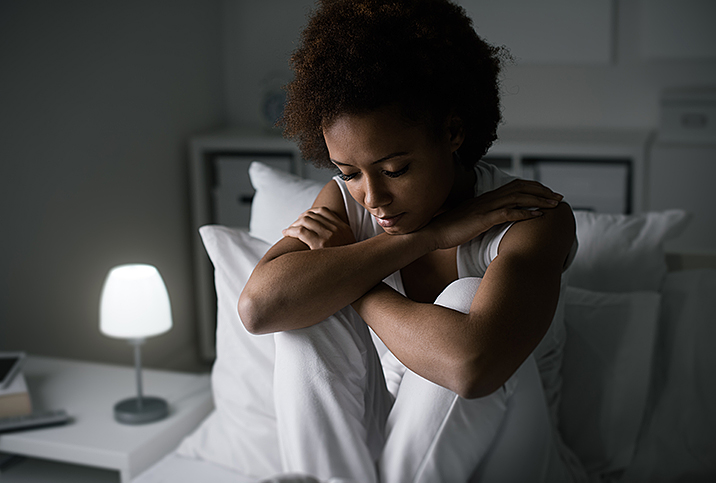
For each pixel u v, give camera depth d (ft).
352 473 3.30
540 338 2.89
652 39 9.89
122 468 4.91
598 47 10.09
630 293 4.59
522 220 3.20
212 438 4.61
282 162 9.95
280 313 3.14
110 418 5.47
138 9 8.90
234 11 11.35
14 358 5.69
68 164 7.65
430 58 2.81
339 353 3.26
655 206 9.82
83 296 7.98
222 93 11.50
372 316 3.10
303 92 2.92
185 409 5.69
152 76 9.29
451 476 3.26
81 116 7.84
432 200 3.02
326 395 3.20
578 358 4.46
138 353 5.52
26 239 7.05
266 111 10.73
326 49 2.82
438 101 2.87
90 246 8.09
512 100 10.81
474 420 3.17
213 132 10.80
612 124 10.57
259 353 4.31
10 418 5.23
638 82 10.32
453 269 3.59
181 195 10.19
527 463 3.47
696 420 4.22
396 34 2.82
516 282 2.89
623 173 9.15
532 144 9.27
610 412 4.35
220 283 4.34
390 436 3.32
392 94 2.73
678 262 5.37
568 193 9.43
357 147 2.80
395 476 3.25
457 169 3.56
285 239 3.51
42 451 5.09
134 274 5.87
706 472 4.05
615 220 4.98
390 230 3.17
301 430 3.24
